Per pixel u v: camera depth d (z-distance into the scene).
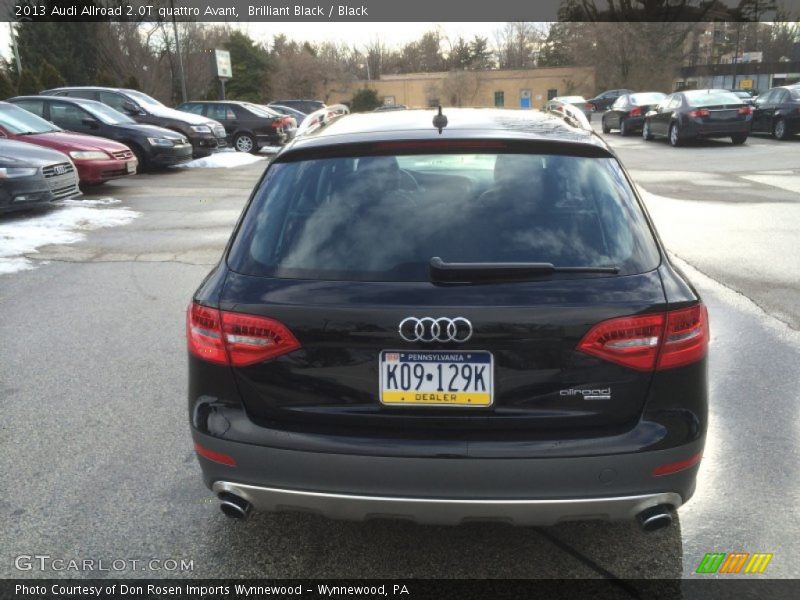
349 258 2.47
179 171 16.95
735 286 6.48
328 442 2.35
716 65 70.00
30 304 6.26
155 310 6.08
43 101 15.84
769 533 2.96
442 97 71.81
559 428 2.35
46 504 3.21
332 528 3.04
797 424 3.90
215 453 2.46
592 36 61.72
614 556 2.83
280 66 67.12
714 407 4.12
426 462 2.30
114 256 8.04
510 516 2.35
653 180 13.66
